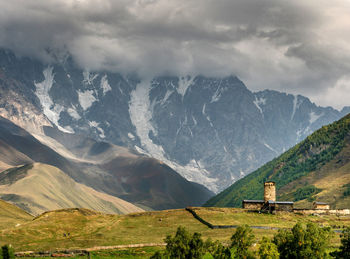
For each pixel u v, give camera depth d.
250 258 177.88
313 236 183.62
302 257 179.38
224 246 191.12
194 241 181.00
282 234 189.25
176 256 179.00
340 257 181.38
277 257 175.12
